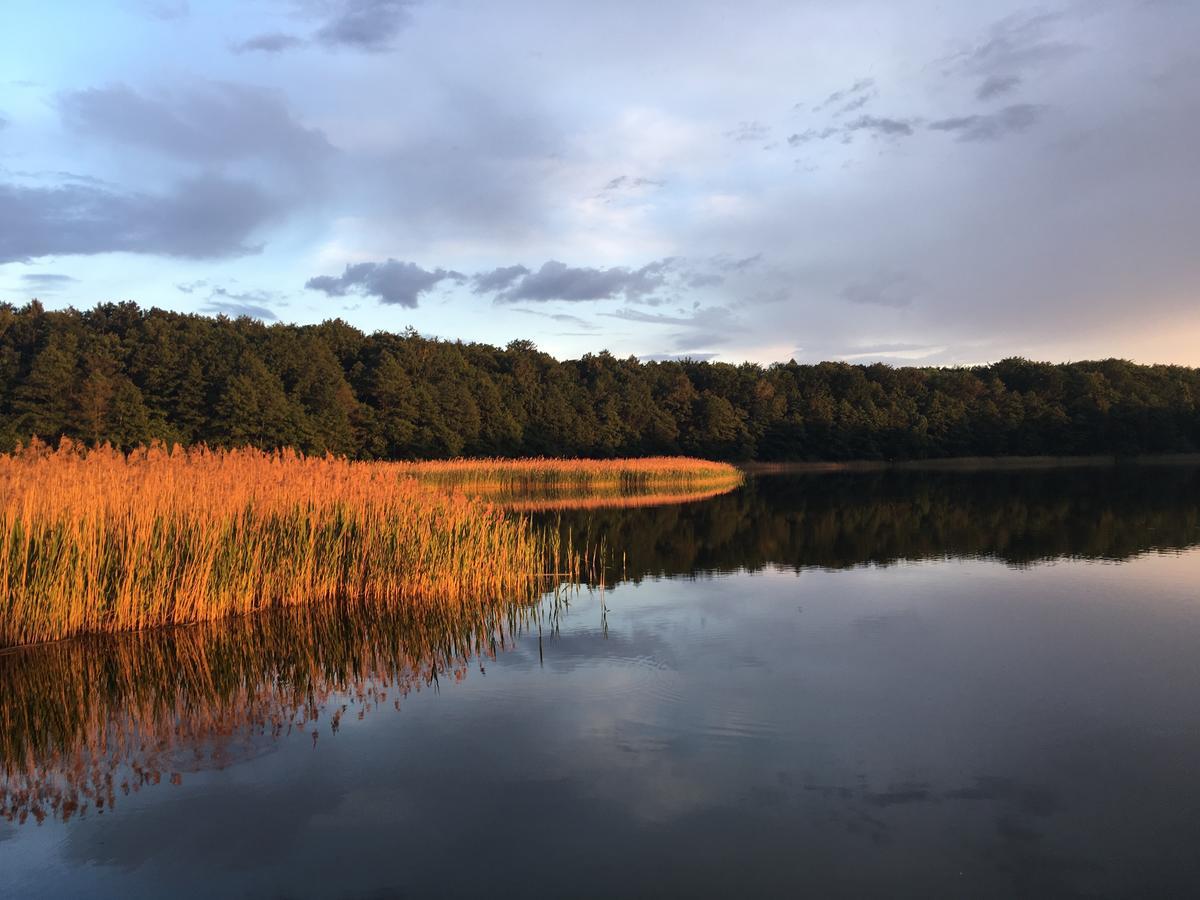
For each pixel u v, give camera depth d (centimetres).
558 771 615
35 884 470
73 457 1362
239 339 6550
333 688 832
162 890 464
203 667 912
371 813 552
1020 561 1606
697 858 490
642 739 677
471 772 616
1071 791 580
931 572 1490
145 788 598
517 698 786
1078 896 451
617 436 7712
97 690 833
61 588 999
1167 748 655
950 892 454
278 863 490
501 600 1266
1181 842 510
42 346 5912
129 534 1066
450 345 8638
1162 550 1725
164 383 5559
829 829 527
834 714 732
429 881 468
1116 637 999
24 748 682
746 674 853
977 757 640
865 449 8350
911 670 864
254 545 1205
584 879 469
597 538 2077
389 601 1254
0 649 965
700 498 3638
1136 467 6406
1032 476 5216
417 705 772
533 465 4319
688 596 1279
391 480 1616
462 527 1428
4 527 981
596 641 998
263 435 5356
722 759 637
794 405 8812
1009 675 848
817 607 1184
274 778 612
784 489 4319
